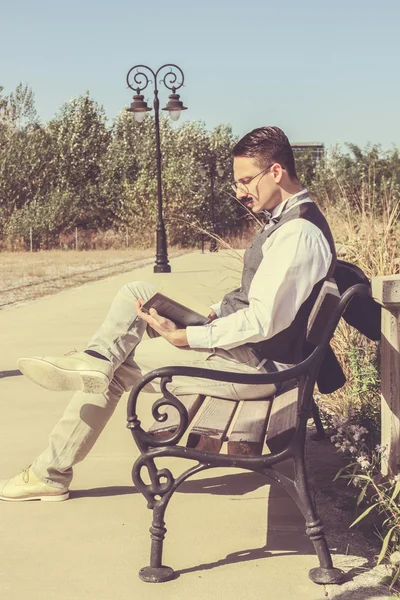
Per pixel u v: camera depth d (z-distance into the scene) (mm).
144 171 41250
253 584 2717
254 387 3328
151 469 2779
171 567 2875
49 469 3514
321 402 4801
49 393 5852
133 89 20203
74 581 2768
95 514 3402
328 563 2725
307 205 2990
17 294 14094
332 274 2959
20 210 39625
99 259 27703
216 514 3400
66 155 43906
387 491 3066
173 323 2990
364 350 4562
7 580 2781
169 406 3215
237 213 40094
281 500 3555
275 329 2871
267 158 3014
